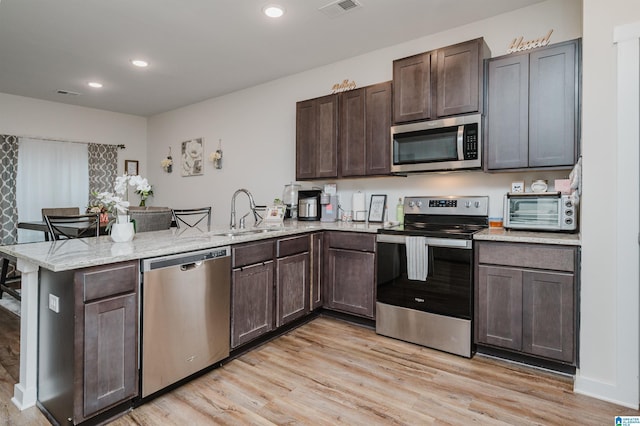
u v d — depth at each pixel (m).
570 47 2.35
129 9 2.76
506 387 2.12
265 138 4.63
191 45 3.43
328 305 3.27
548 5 2.72
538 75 2.46
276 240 2.79
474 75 2.67
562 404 1.95
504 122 2.59
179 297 2.06
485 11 2.85
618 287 1.96
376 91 3.23
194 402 1.96
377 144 3.23
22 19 2.91
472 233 2.53
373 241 2.98
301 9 2.78
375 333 2.97
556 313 2.21
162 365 1.99
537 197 2.51
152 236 2.54
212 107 5.28
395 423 1.79
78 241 2.28
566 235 2.34
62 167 5.48
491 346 2.47
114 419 1.80
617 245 1.96
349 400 1.99
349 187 3.86
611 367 1.99
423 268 2.67
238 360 2.47
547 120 2.43
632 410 1.89
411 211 3.33
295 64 3.96
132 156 6.30
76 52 3.58
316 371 2.32
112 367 1.77
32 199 5.20
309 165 3.70
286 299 2.89
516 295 2.35
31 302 1.93
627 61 1.92
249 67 4.04
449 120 2.78
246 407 1.92
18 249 1.95
